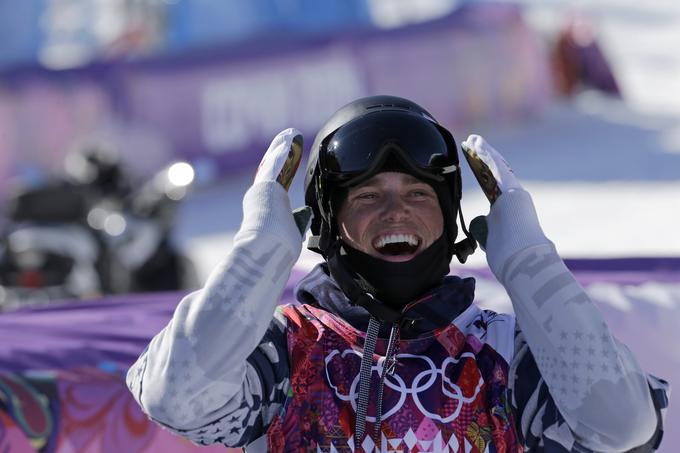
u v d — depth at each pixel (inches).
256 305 214.4
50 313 368.8
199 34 2196.1
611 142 1877.5
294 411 221.9
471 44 2036.2
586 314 217.8
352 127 235.9
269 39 1754.4
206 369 208.2
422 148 232.1
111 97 1475.1
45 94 1418.6
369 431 217.6
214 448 307.3
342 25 2258.9
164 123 1542.8
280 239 220.5
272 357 226.2
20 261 690.2
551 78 2352.4
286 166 237.3
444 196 238.8
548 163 1691.7
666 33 3673.7
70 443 304.5
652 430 217.0
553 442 226.7
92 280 703.1
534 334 221.8
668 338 332.2
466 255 247.4
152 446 304.8
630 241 1109.1
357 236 233.6
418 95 1918.1
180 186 734.5
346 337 227.9
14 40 2235.5
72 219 714.8
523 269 224.5
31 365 311.7
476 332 233.0
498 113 2075.5
